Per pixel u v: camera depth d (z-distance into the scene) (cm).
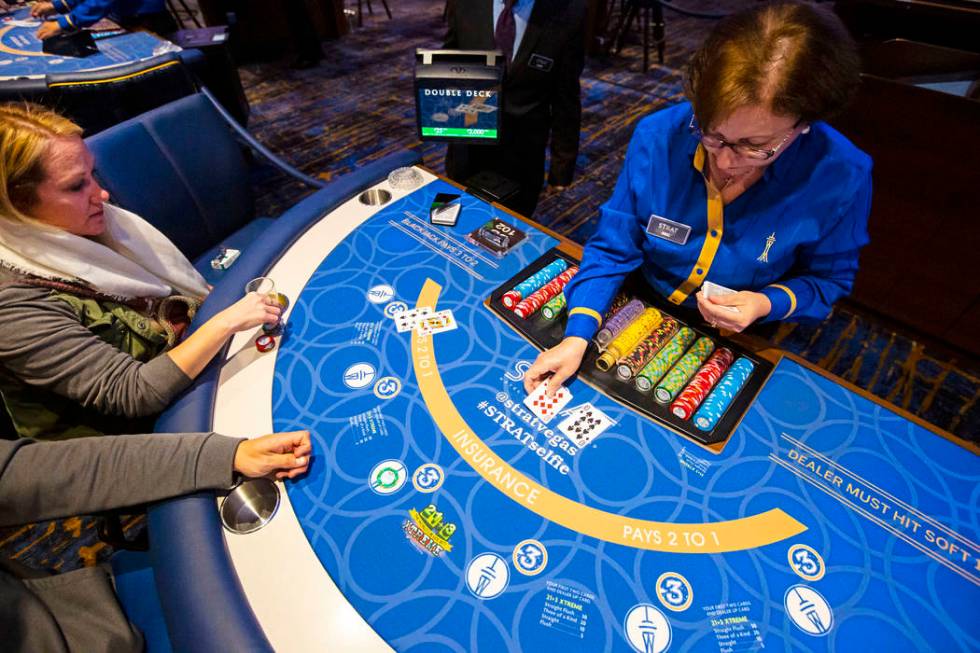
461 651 90
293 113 488
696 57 94
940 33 242
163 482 106
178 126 209
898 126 239
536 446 119
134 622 118
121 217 165
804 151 113
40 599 106
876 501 110
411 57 605
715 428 122
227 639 87
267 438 113
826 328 283
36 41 324
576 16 229
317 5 618
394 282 160
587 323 134
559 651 90
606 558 101
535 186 286
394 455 117
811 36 81
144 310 157
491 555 102
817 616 95
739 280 139
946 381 257
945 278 256
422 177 203
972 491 112
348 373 134
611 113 493
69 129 133
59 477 102
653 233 137
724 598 97
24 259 130
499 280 161
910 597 97
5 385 123
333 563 100
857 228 123
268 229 174
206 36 363
